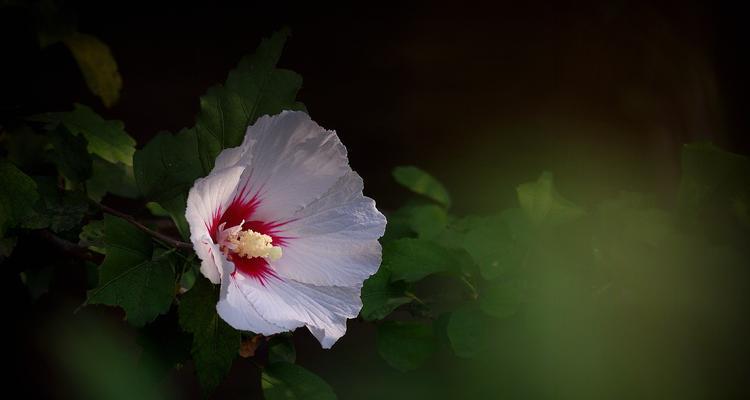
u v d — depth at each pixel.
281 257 0.98
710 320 1.01
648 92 1.36
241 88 0.98
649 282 1.02
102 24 1.45
